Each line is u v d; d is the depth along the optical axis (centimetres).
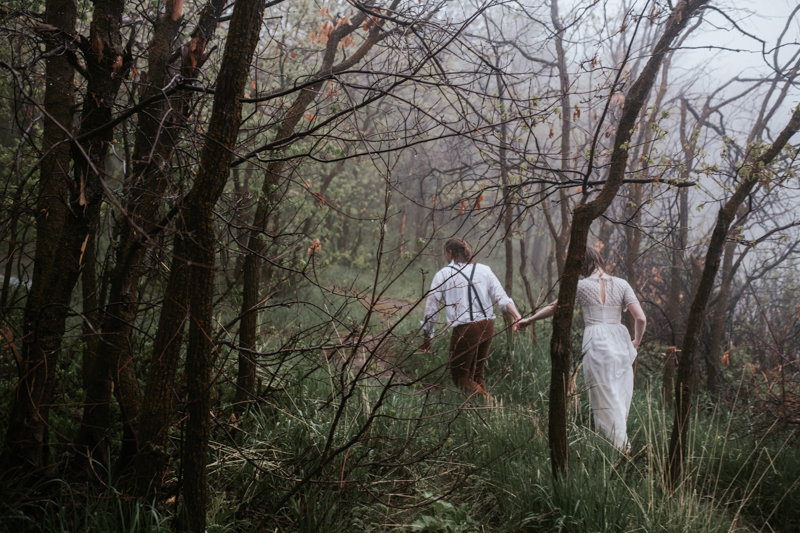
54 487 241
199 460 202
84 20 366
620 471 325
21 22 256
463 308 479
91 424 260
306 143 424
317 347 279
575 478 280
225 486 278
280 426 335
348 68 379
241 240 417
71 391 331
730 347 665
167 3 287
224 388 374
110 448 263
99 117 229
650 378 612
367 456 312
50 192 261
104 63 228
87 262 305
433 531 269
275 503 267
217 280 528
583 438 360
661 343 741
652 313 750
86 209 229
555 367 283
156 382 214
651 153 369
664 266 751
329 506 256
